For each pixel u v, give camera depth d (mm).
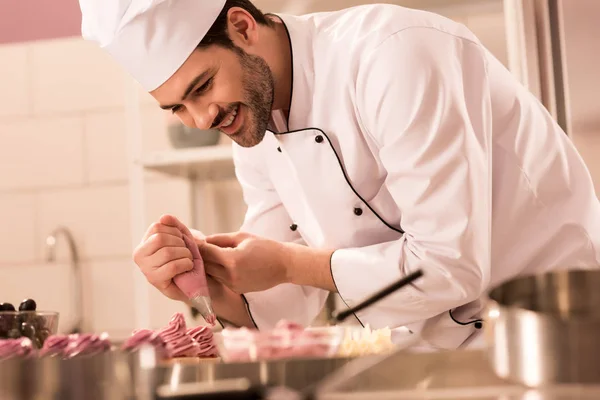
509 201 1512
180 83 1400
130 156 2863
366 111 1416
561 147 1570
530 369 788
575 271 957
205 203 3098
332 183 1536
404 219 1396
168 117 2805
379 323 1439
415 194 1345
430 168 1330
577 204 1544
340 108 1491
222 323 1737
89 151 3203
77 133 3217
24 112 3256
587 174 1595
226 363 981
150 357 857
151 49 1383
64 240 3197
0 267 3236
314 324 2342
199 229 3088
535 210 1523
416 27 1389
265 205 1829
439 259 1334
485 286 1374
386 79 1354
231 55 1416
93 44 3215
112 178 3184
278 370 982
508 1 2246
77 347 1077
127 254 3158
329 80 1497
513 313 808
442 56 1366
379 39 1393
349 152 1503
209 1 1394
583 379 766
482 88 1412
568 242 1524
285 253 1509
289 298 1754
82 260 3186
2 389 859
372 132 1430
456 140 1332
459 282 1342
